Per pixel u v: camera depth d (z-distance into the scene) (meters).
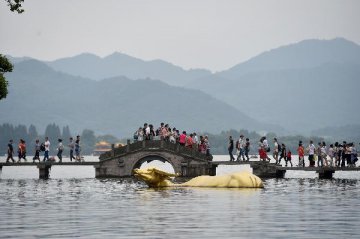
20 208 64.50
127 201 71.69
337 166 129.62
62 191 89.81
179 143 136.25
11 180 126.50
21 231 48.12
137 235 46.03
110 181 120.19
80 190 91.75
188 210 61.41
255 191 86.19
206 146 138.75
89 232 47.50
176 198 74.94
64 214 58.81
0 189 94.94
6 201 72.69
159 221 53.31
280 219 54.44
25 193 85.81
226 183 94.12
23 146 138.12
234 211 60.50
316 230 48.25
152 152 133.50
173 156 133.50
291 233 46.78
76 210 62.28
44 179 131.88
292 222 52.56
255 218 55.22
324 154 131.62
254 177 94.19
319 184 105.62
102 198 76.25
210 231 47.75
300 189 91.25
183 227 49.78
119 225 51.03
